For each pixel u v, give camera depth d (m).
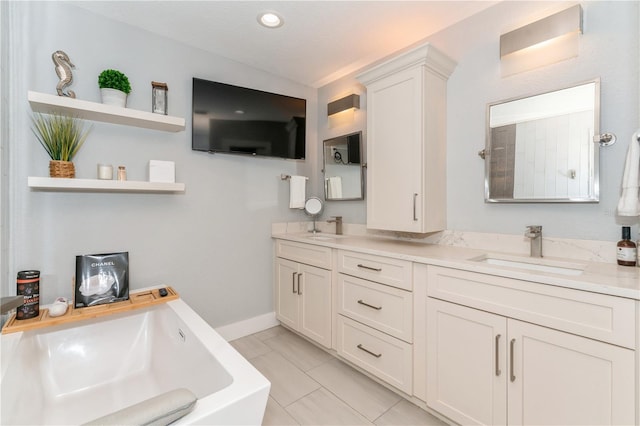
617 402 1.04
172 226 2.25
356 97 2.69
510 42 1.70
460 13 1.92
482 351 1.38
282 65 2.65
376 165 2.17
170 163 2.07
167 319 1.79
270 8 1.87
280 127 2.71
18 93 1.67
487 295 1.37
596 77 1.47
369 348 1.91
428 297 1.59
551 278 1.17
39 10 1.73
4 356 1.25
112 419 0.78
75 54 1.84
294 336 2.63
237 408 0.96
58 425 1.39
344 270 2.08
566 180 1.56
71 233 1.86
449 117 2.05
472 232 1.93
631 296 1.00
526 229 1.71
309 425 1.57
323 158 3.04
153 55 2.13
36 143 1.73
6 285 1.63
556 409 1.18
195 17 1.96
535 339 1.22
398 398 1.78
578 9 1.48
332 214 2.96
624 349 1.03
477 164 1.91
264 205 2.78
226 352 1.27
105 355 1.77
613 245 1.44
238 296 2.62
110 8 1.87
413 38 2.21
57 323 1.54
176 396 0.88
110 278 1.84
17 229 1.69
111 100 1.83
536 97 1.66
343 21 2.00
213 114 2.35
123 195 2.04
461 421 1.46
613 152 1.44
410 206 1.95
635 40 1.38
